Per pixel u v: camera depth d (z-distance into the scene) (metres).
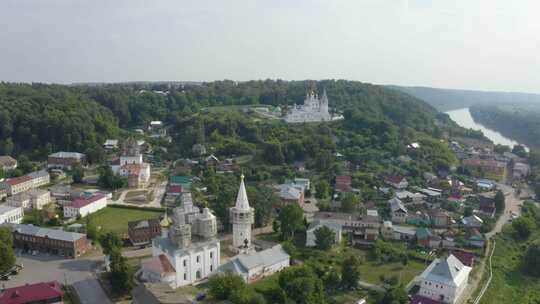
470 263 183.50
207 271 167.12
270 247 194.12
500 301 164.38
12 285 156.12
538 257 189.62
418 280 168.25
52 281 152.00
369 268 180.25
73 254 182.38
